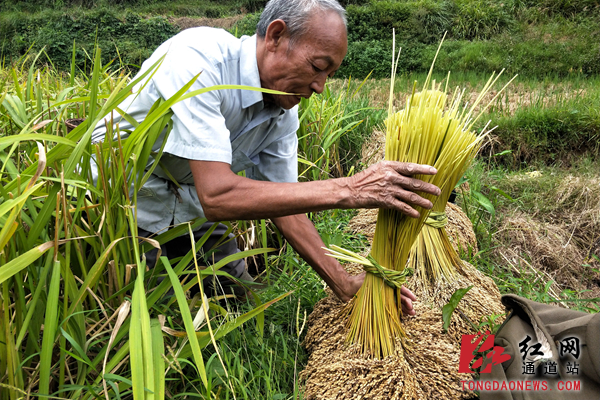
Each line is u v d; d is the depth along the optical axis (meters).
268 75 1.57
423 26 14.87
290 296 2.05
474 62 11.91
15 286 1.18
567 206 3.59
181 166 1.70
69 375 1.28
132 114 1.64
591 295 2.96
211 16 21.11
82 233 1.34
